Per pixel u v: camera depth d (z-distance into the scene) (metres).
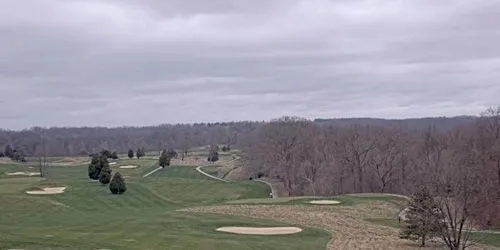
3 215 50.16
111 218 48.47
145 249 33.72
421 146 102.69
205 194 77.94
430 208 37.72
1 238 35.00
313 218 51.97
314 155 105.31
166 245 35.44
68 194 67.06
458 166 55.97
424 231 37.88
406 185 96.31
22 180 80.62
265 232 43.62
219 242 37.66
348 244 39.91
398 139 102.12
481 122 91.56
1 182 76.31
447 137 103.81
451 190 37.81
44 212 53.12
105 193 70.50
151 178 93.25
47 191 67.88
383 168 100.88
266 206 59.25
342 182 101.31
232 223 46.94
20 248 31.94
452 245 37.78
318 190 99.62
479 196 39.19
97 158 83.06
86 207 59.88
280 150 105.19
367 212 56.78
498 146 74.00
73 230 40.44
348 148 102.81
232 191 82.38
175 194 75.88
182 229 43.00
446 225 37.81
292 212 55.28
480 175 44.41
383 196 69.69
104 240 36.00
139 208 62.41
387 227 48.22
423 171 89.12
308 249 37.28
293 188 100.31
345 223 49.84
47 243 33.84
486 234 44.47
